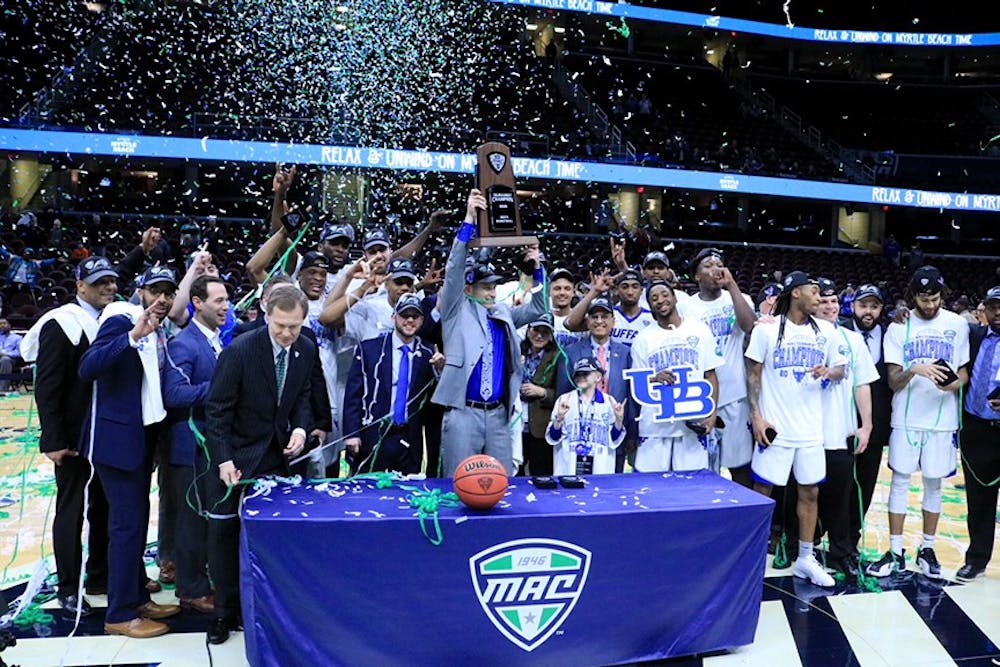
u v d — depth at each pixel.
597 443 4.38
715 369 4.51
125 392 3.62
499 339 4.19
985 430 4.51
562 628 3.31
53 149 16.45
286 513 3.15
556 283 5.23
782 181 21.91
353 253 14.30
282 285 3.39
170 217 18.88
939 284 4.54
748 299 4.87
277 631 3.07
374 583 3.12
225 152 17.08
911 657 3.63
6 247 15.35
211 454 3.54
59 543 3.89
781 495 4.98
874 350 4.85
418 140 20.09
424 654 3.19
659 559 3.39
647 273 5.04
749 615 3.62
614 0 26.58
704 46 30.11
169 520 4.31
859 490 4.90
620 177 20.28
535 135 20.50
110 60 20.36
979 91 28.44
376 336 4.39
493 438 4.14
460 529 3.15
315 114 19.72
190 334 3.93
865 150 26.50
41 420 3.72
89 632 3.71
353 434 4.17
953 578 4.64
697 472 4.12
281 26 19.98
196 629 3.78
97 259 3.90
